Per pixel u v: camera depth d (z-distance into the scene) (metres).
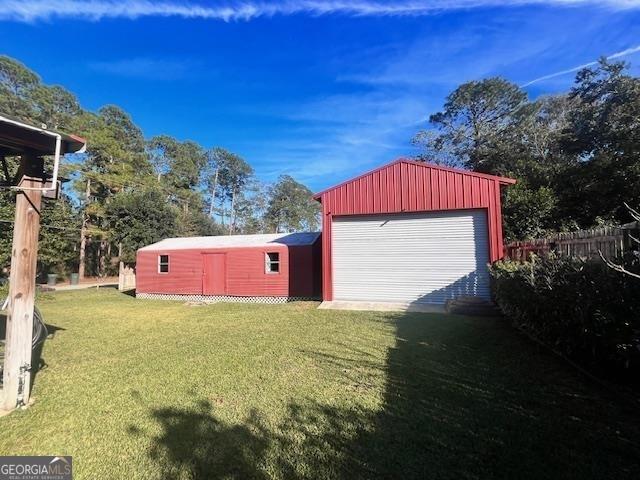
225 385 4.33
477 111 35.88
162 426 3.31
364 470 2.54
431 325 7.93
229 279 15.05
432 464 2.57
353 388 4.11
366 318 9.16
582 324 4.23
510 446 2.75
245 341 6.73
